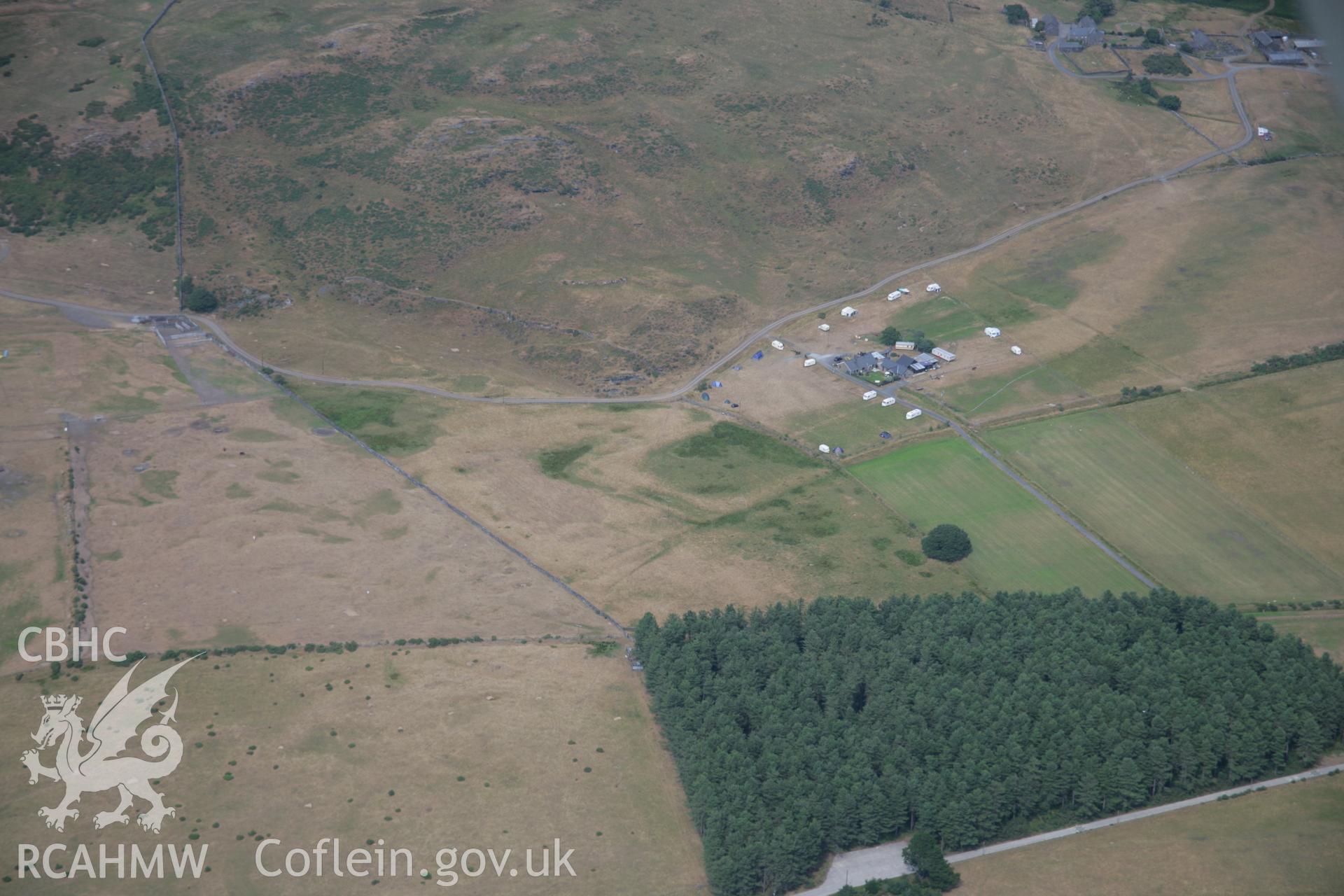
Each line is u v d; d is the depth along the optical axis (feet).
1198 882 646.74
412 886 647.56
